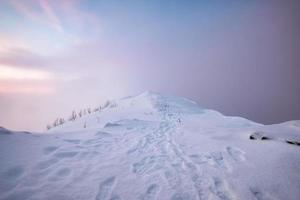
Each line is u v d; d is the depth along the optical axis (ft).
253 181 13.94
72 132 31.96
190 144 26.05
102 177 14.71
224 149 22.44
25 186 12.57
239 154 20.33
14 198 11.13
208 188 13.35
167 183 14.02
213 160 19.02
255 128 35.94
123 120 48.29
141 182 14.12
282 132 31.09
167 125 46.06
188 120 57.82
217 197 12.16
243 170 15.96
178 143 26.71
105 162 18.03
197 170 16.53
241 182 13.93
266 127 37.93
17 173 14.10
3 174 13.48
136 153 21.33
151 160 19.13
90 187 13.09
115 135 31.35
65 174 14.96
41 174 14.47
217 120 59.11
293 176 14.16
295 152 18.56
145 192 12.71
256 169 15.88
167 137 31.07
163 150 22.89
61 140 24.76
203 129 38.65
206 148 23.44
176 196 12.26
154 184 13.85
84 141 25.50
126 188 13.17
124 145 24.89
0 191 11.60
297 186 12.85
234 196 12.23
